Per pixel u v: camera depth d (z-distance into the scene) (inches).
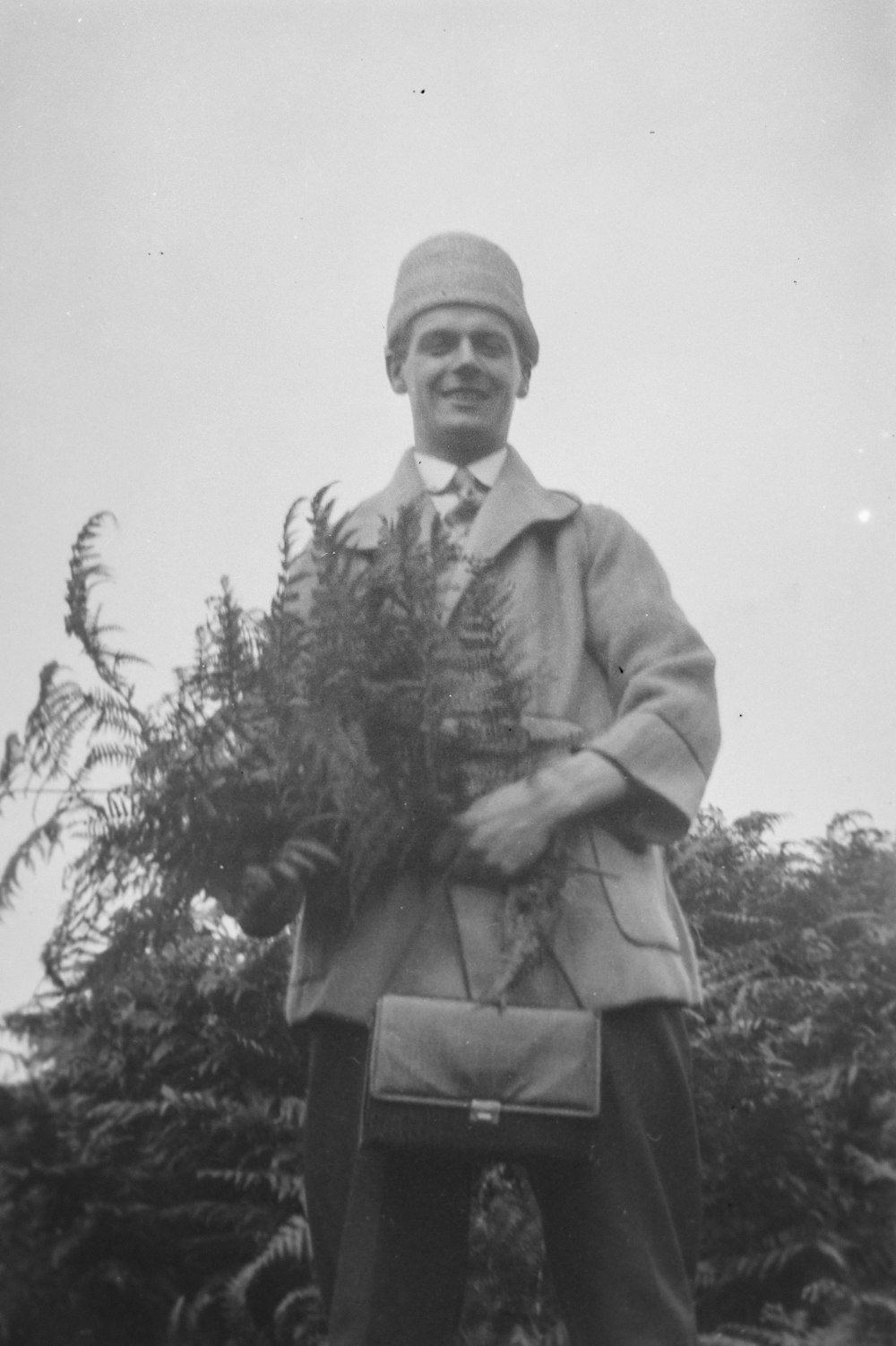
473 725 87.3
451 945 90.1
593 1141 85.0
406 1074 83.2
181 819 87.0
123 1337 100.3
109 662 94.5
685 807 91.7
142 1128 108.5
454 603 95.6
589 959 89.8
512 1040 83.9
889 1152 107.1
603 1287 84.7
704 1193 106.5
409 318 105.9
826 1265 103.0
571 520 102.6
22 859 87.7
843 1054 111.7
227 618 89.6
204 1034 111.7
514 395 106.9
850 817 127.5
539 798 88.2
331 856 85.4
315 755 85.2
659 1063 90.4
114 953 90.7
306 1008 91.8
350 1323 85.9
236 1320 97.6
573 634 97.9
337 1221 90.7
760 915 123.2
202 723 88.3
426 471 104.8
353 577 97.5
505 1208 106.7
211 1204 104.3
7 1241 100.5
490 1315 102.4
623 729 92.0
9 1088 108.0
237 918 91.7
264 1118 106.8
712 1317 104.7
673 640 97.3
